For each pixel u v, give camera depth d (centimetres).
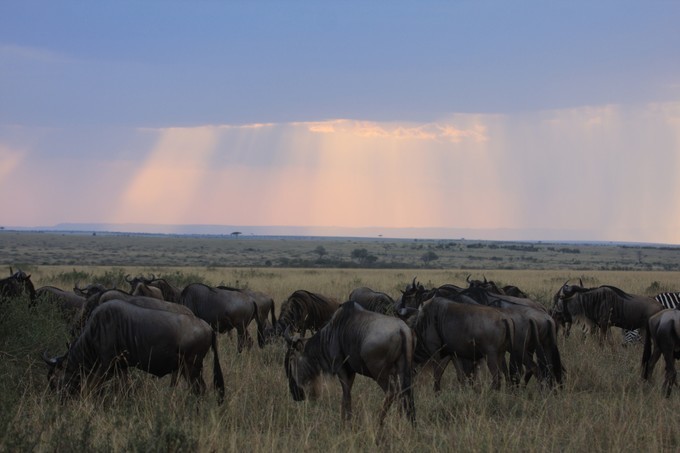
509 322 1805
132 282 2670
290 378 1641
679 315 1897
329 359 1581
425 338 1908
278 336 2659
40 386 1706
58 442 1180
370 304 2770
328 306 2758
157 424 1243
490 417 1531
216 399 1609
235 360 2169
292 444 1299
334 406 1631
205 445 1241
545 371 1873
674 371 1897
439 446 1278
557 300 2942
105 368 1614
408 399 1461
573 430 1411
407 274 8638
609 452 1273
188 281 5197
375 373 1489
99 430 1322
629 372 2075
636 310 2570
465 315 1834
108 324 1605
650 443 1311
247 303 2630
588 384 1975
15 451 1134
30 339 1817
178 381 1683
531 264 19625
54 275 6344
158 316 1611
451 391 1770
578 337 2812
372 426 1370
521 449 1276
